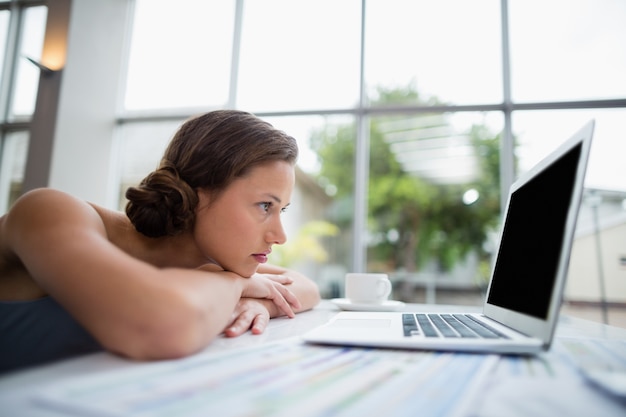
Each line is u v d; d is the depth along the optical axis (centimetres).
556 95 236
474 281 661
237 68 275
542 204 64
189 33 309
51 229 53
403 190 679
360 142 257
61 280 48
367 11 267
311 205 674
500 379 40
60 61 276
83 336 63
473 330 64
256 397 33
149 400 32
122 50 320
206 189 74
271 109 272
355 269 240
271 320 93
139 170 307
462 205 668
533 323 57
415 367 45
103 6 303
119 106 316
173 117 304
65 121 275
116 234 74
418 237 679
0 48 336
